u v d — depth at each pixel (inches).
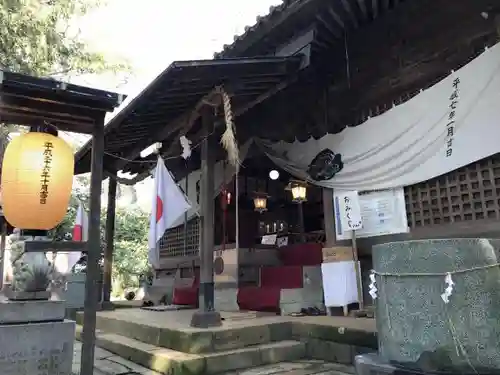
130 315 279.3
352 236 239.9
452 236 201.2
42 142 138.7
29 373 143.3
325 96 271.7
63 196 140.8
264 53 257.6
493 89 187.6
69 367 150.3
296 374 175.6
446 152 202.8
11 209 136.2
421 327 104.2
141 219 717.3
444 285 102.7
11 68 368.8
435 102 209.6
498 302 100.7
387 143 230.1
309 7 210.8
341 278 240.5
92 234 149.0
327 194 266.1
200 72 199.6
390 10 233.5
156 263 267.0
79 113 152.6
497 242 111.3
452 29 210.5
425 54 220.8
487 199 191.0
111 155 314.3
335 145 258.8
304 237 375.9
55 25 404.8
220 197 402.6
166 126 263.0
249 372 179.6
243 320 228.8
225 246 362.9
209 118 234.1
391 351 110.2
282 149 295.9
